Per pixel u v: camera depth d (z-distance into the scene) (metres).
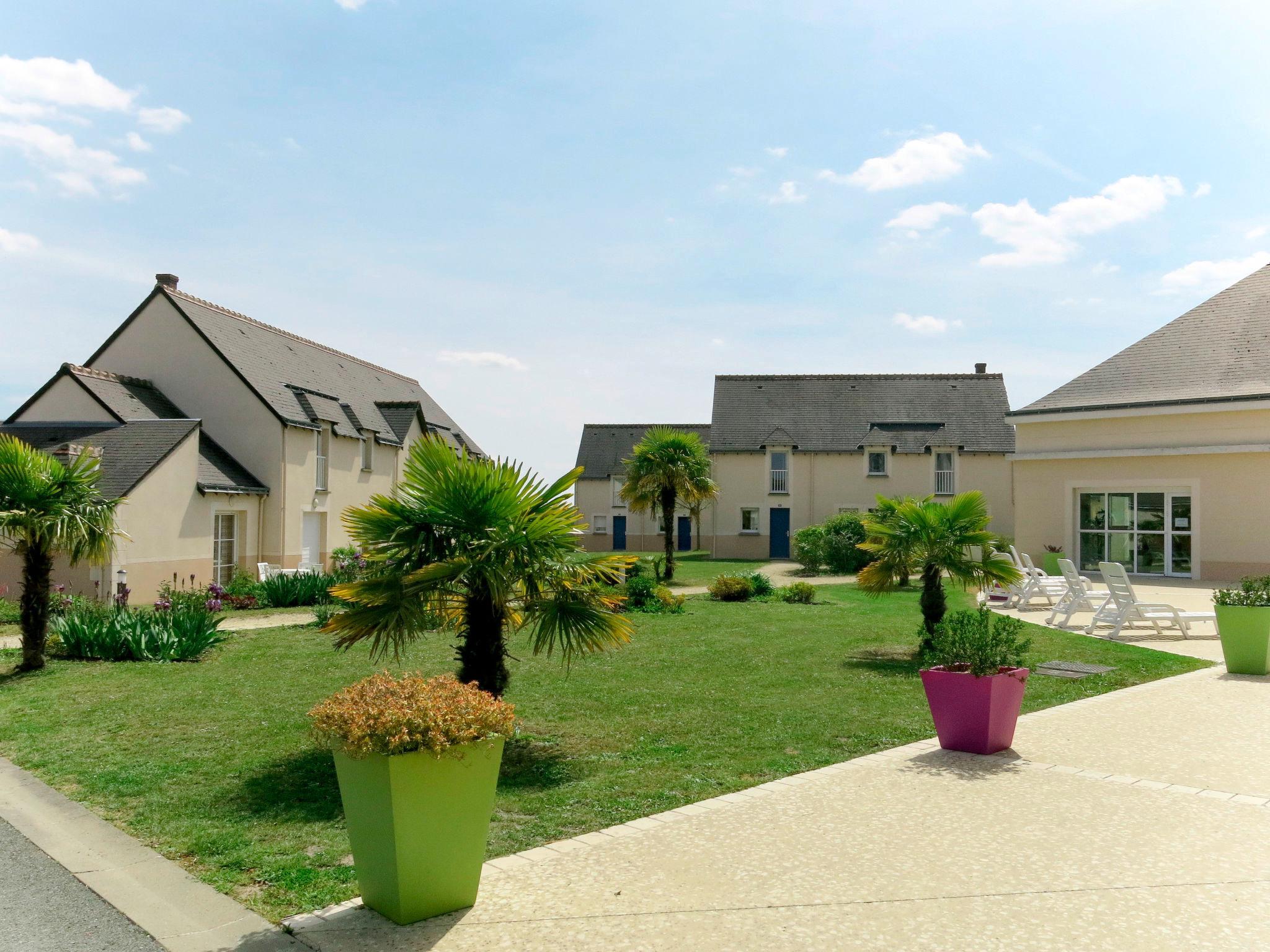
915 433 41.88
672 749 7.39
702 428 53.09
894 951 3.77
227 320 25.45
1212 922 4.00
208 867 5.03
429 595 7.12
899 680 10.43
